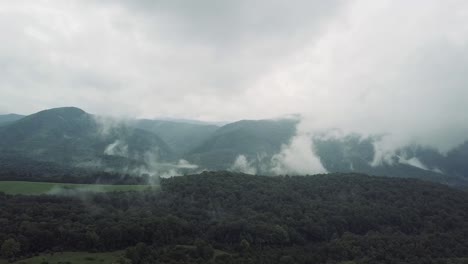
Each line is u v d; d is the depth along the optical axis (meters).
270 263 127.69
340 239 151.25
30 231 115.56
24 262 106.88
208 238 139.75
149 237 129.88
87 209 146.38
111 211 149.75
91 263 110.56
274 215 158.88
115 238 123.94
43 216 131.50
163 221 135.25
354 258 140.38
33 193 162.12
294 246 146.00
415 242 152.75
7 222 120.62
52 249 116.81
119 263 109.38
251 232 142.75
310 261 134.00
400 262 137.25
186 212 156.12
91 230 124.25
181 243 133.00
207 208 162.88
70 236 120.31
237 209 164.38
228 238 141.50
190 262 118.50
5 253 107.06
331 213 167.88
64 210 139.12
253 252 134.00
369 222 167.38
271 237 142.00
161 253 121.88
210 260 122.75
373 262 136.25
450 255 148.38
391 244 148.62
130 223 131.12
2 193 155.75
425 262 139.25
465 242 157.88
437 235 161.12
